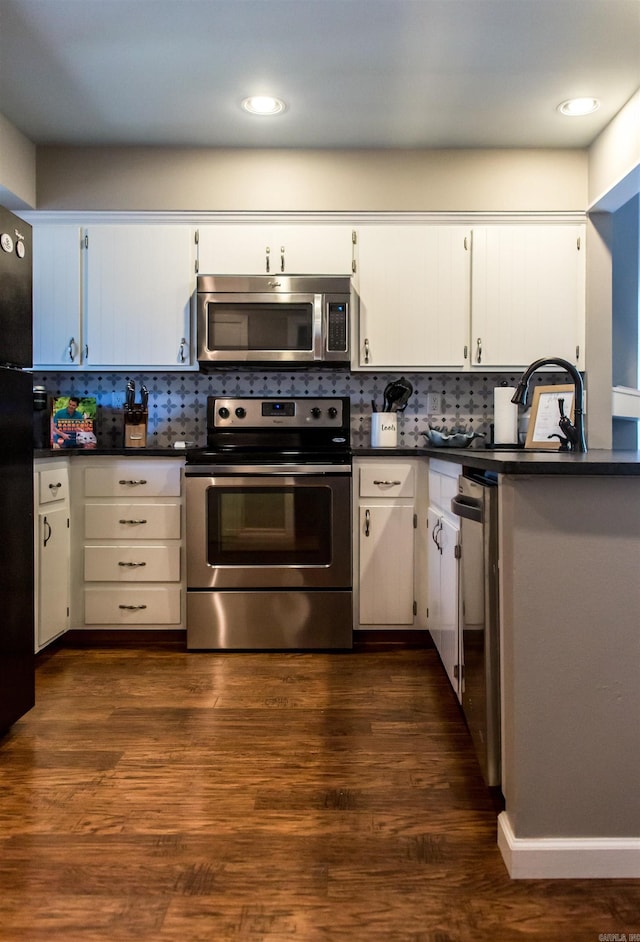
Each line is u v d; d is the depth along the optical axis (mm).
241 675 2484
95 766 1766
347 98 2580
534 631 1319
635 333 3500
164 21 2096
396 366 3066
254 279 2928
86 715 2104
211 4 2016
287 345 2947
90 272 3025
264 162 3025
